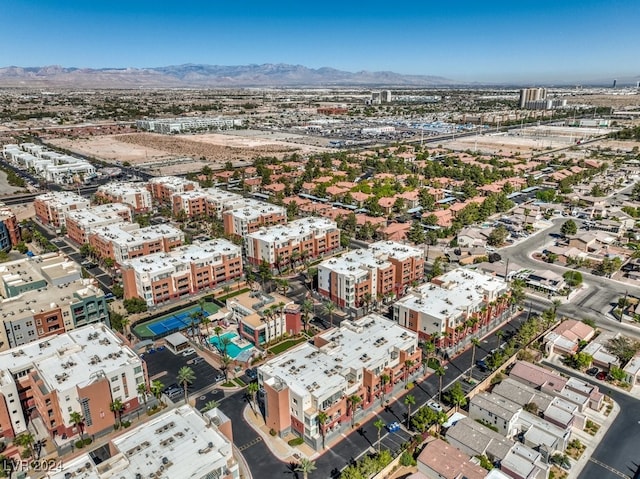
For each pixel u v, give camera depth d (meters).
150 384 163.75
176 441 120.25
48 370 149.25
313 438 140.00
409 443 140.88
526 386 163.50
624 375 170.00
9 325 176.00
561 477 130.25
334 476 131.62
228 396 165.88
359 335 173.12
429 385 170.75
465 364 182.62
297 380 147.00
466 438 139.25
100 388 144.38
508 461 130.38
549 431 142.88
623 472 132.00
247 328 195.25
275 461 137.38
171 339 196.12
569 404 154.00
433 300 198.38
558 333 195.62
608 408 157.62
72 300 193.50
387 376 157.88
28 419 153.50
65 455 140.38
